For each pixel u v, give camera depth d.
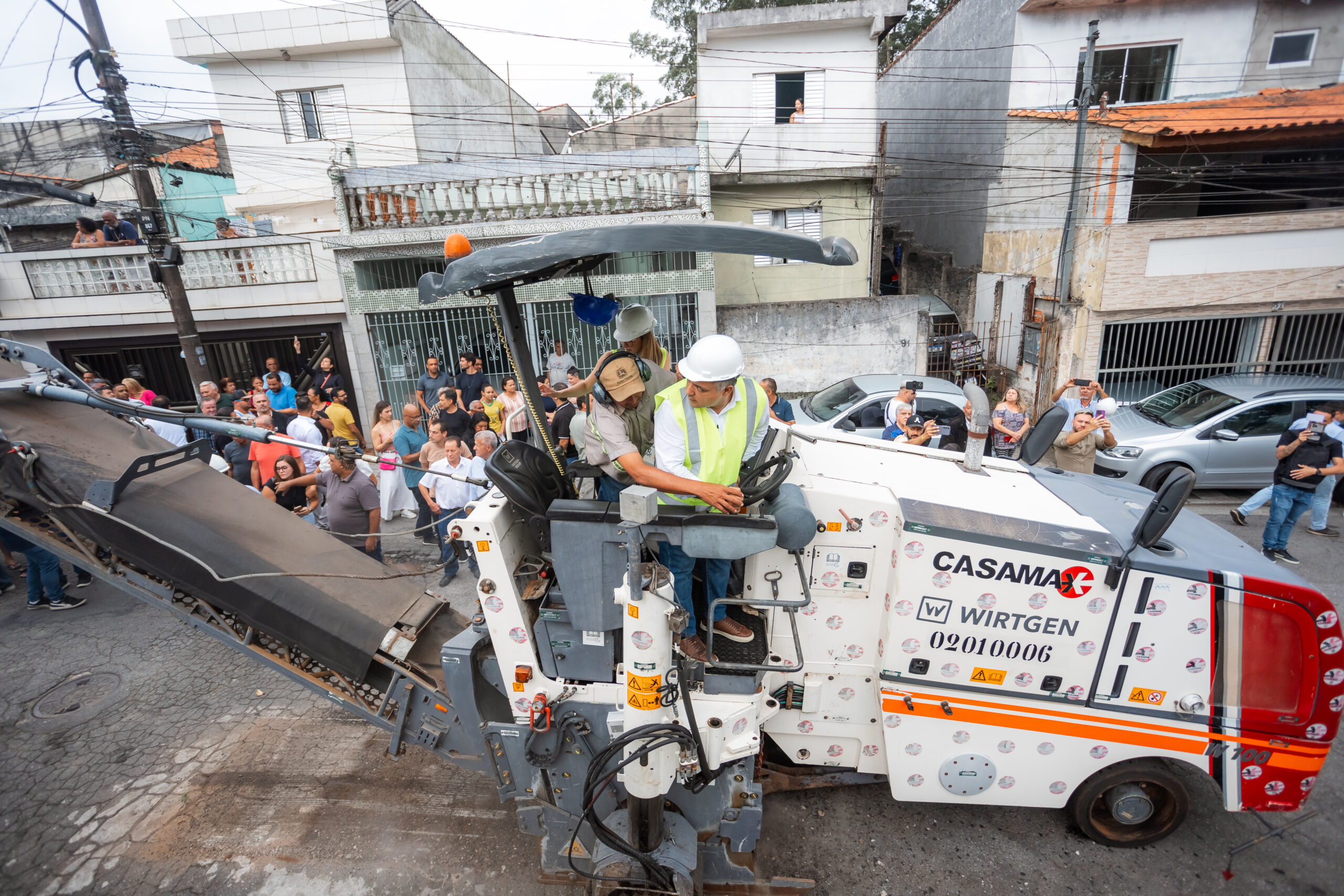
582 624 2.77
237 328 11.93
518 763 3.13
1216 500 8.28
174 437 7.71
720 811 3.09
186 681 5.11
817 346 12.57
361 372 11.72
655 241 2.20
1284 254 10.34
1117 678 3.12
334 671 3.35
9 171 16.11
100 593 6.50
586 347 11.68
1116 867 3.48
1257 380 8.63
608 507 2.63
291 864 3.52
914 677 3.18
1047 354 12.06
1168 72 13.09
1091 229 10.97
